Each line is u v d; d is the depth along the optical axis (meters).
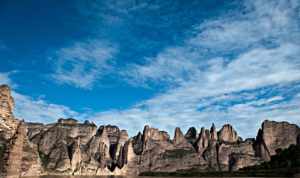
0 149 178.00
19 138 172.62
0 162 164.38
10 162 164.75
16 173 168.75
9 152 166.38
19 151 172.38
